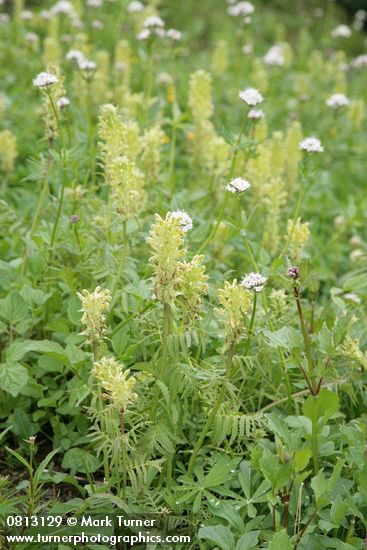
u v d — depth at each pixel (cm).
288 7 710
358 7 720
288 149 280
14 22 460
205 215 268
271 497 166
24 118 347
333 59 503
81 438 193
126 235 209
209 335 189
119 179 190
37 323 212
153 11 464
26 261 223
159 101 318
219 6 635
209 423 174
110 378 161
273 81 456
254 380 201
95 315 167
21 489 187
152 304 196
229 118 386
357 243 292
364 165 399
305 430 181
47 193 232
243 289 175
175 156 335
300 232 220
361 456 172
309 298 262
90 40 454
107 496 165
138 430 173
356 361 198
